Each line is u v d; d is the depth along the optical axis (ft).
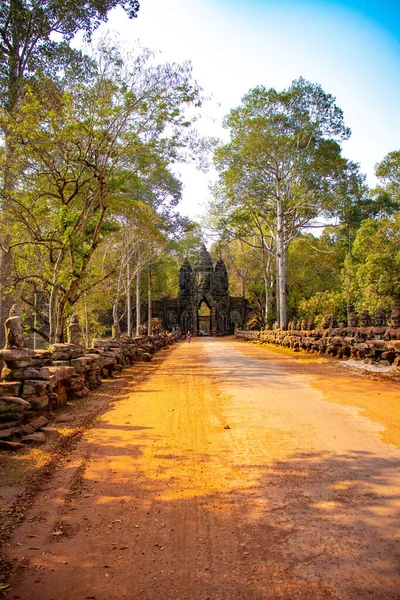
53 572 11.95
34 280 71.61
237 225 131.95
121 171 64.28
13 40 57.77
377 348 50.49
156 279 199.82
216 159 108.47
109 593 11.00
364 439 22.08
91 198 59.41
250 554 12.39
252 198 117.19
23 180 56.95
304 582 11.05
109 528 14.26
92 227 62.03
